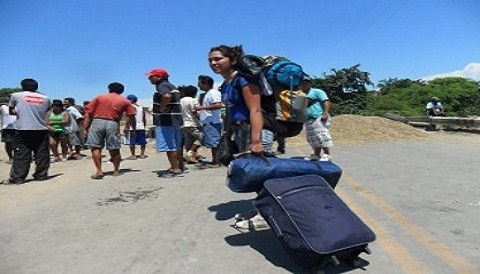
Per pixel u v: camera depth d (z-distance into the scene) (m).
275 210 3.58
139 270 3.79
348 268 3.66
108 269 3.84
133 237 4.69
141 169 9.74
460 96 42.62
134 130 11.00
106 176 8.92
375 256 3.90
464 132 17.97
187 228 4.93
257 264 3.82
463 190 6.27
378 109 40.94
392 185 6.81
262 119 4.33
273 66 4.55
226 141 4.72
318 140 8.83
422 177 7.39
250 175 3.85
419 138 15.12
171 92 8.17
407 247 4.09
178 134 8.43
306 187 3.65
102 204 6.29
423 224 4.77
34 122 8.71
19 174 8.71
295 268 3.71
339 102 41.91
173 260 3.99
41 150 8.98
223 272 3.69
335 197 3.65
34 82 8.80
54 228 5.17
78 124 13.06
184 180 7.93
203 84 9.30
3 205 6.68
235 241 4.42
